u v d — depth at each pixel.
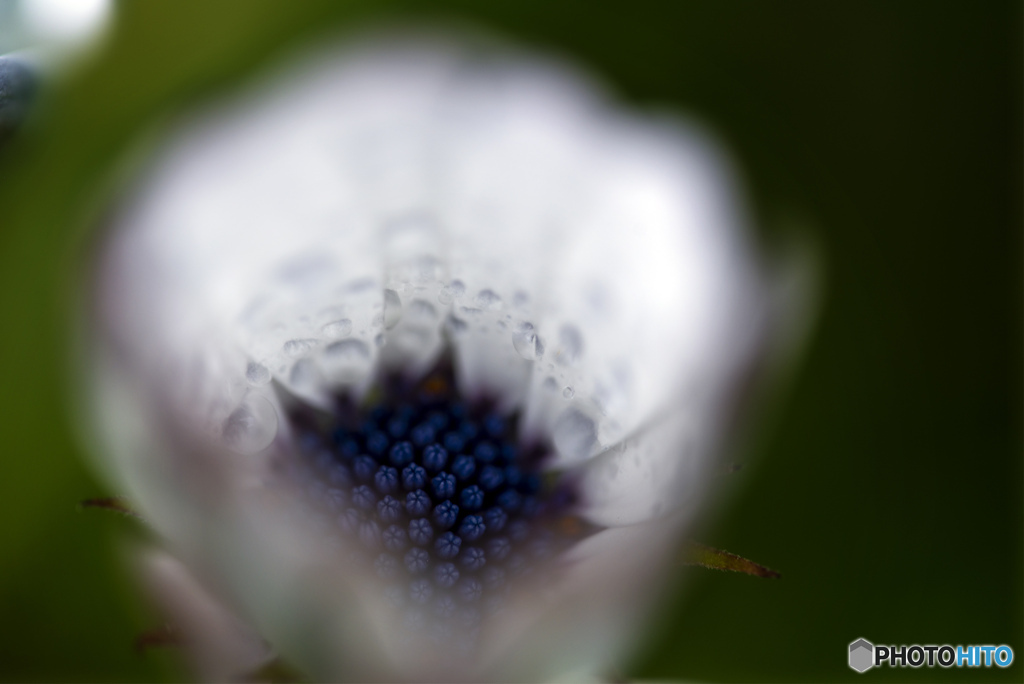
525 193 0.12
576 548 0.12
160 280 0.11
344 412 0.13
